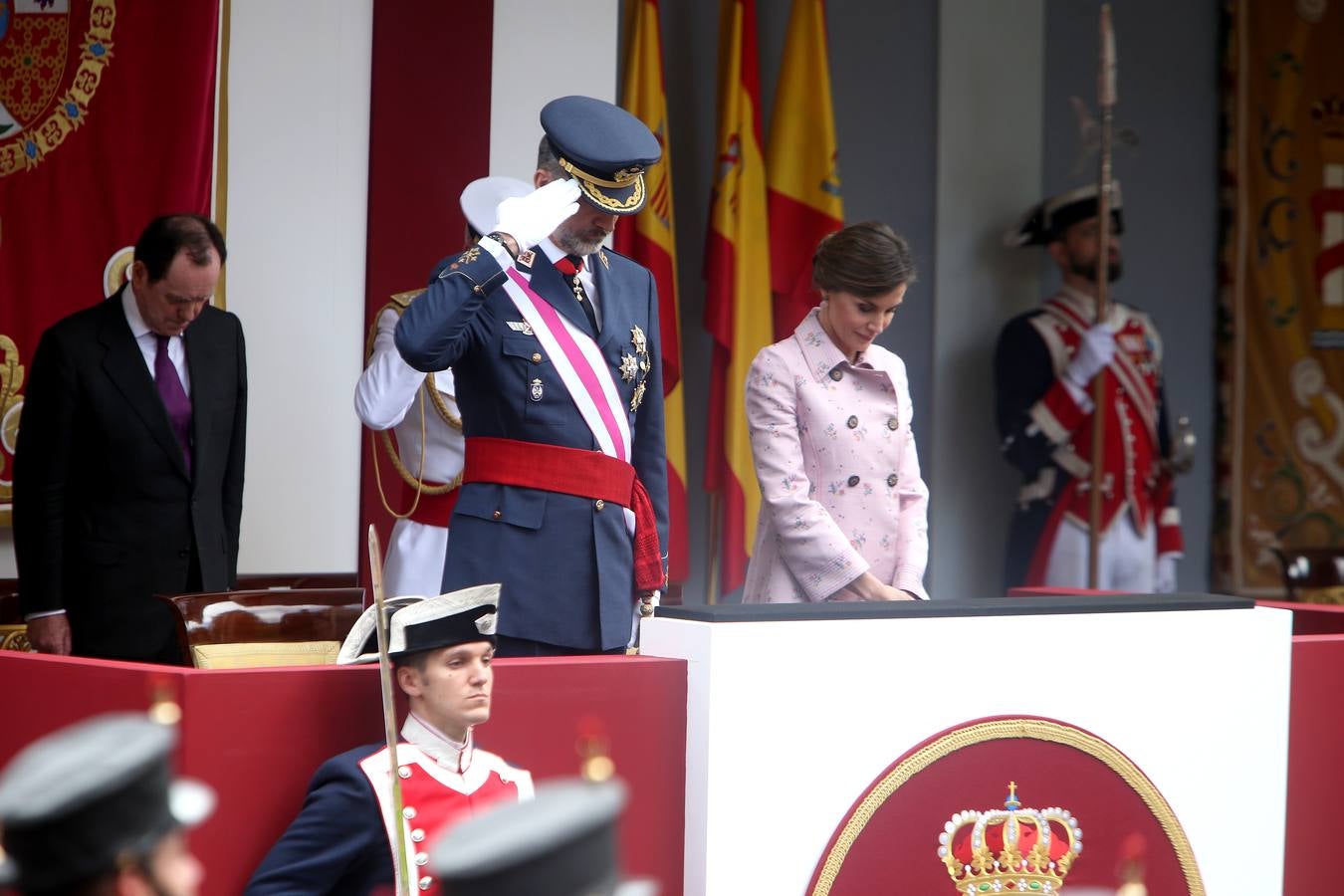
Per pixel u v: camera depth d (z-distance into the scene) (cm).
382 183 1908
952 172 2450
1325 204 2666
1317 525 2686
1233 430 2648
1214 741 1062
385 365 1160
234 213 1848
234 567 1508
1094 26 2575
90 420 1409
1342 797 1159
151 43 1803
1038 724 974
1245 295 2658
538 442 1051
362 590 1112
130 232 1792
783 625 897
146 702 776
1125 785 1012
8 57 1773
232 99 1848
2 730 827
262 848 792
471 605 809
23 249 1761
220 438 1479
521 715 846
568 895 329
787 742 897
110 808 341
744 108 2169
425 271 1922
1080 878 993
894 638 931
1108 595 1105
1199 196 2659
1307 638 1155
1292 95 2678
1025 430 2316
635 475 1090
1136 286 2616
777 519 1271
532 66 1975
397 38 1917
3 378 1748
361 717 819
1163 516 2384
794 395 1302
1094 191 2327
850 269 1276
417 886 785
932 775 941
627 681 872
